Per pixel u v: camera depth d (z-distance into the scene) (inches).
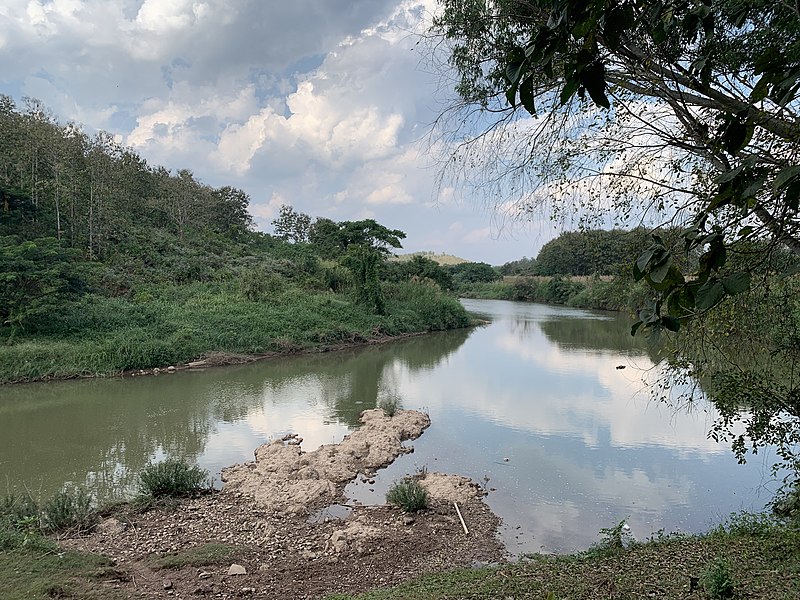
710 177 189.2
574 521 369.1
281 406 698.2
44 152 1365.7
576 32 74.2
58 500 356.8
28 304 893.8
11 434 570.6
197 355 989.8
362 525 359.6
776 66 80.6
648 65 145.8
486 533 351.6
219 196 2429.9
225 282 1456.7
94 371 853.2
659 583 222.5
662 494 410.3
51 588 237.3
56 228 1342.3
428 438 560.1
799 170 66.9
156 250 1603.1
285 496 409.1
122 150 1952.5
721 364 258.5
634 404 682.2
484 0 194.1
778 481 421.4
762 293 229.1
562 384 815.7
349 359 1086.4
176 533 346.3
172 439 562.3
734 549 262.2
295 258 1959.9
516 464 480.7
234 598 262.1
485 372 928.9
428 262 2215.8
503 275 3905.0
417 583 268.5
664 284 77.5
